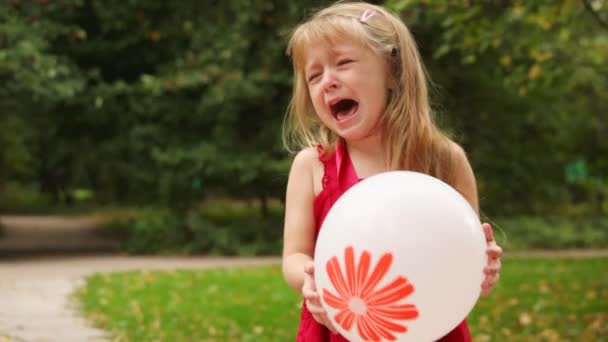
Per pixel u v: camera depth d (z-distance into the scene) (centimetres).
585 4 718
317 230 218
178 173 1368
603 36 1403
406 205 179
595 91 1623
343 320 183
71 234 1978
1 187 3503
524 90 902
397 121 206
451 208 181
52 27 1253
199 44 1389
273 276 987
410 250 174
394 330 177
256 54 1405
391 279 174
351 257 178
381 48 202
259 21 1375
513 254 1377
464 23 787
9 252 1430
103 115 1378
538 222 1692
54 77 1206
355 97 201
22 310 707
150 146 1373
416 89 209
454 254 177
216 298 786
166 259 1304
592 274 998
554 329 604
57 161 2008
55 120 1448
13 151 2486
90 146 1539
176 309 710
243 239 1427
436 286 174
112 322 635
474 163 1593
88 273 1045
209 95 1319
